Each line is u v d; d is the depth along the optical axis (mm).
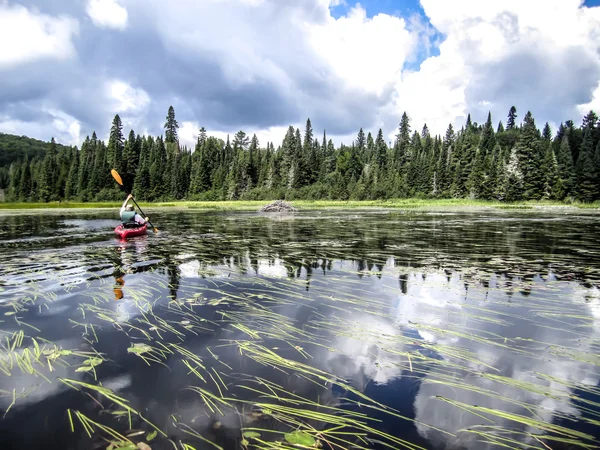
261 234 13578
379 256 8508
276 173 82812
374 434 2279
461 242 10984
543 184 54719
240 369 3119
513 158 55844
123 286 5840
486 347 3564
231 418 2441
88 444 2180
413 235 13023
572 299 5094
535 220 21203
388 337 3797
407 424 2381
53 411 2527
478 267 7227
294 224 18531
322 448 2145
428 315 4469
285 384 2881
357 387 2836
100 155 90188
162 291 5543
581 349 3518
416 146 101562
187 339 3754
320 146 104688
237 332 3941
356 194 66125
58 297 5223
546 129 99438
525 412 2523
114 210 40125
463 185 63531
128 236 12438
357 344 3629
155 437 2250
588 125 77250
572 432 2311
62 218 25312
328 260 8062
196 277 6473
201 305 4852
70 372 3070
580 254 8672
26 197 92312
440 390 2791
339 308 4730
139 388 2818
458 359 3311
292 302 4988
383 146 94875
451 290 5574
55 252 9281
